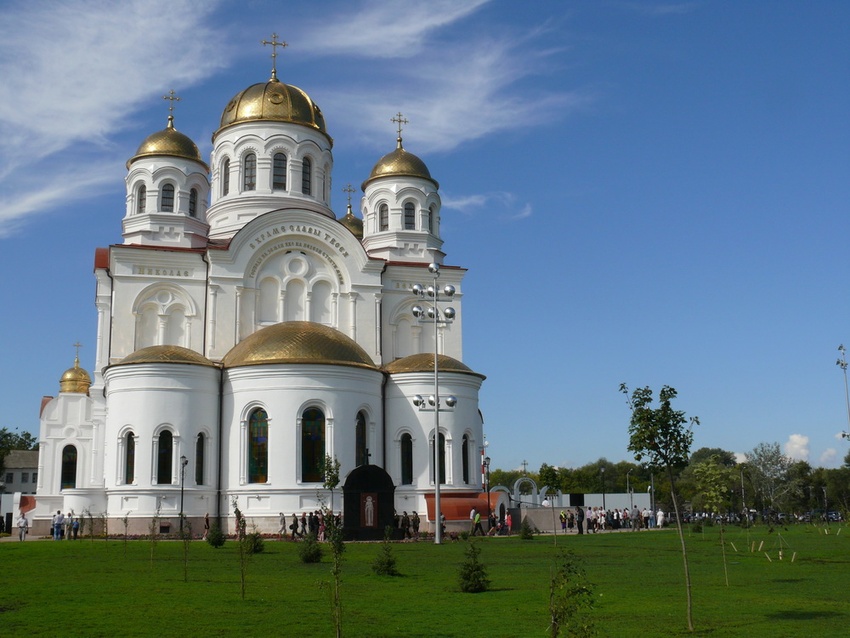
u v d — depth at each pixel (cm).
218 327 5881
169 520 5162
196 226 6388
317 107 7131
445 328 6606
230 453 5362
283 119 6625
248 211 6494
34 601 2419
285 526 5128
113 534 5147
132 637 1895
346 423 5388
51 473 7362
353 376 5469
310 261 6222
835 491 13275
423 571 3238
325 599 2470
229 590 2658
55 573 3145
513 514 6750
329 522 2606
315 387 5322
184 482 5225
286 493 5191
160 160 6381
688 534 6034
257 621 2097
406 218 6900
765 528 7369
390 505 4931
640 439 2178
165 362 5297
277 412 5284
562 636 1697
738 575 3241
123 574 3106
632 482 16050
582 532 6075
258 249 6069
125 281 5906
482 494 5841
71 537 5312
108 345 6384
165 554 3891
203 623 2064
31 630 1970
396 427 5797
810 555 4188
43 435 7406
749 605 2425
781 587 2862
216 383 5491
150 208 6312
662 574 3253
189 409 5322
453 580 2964
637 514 7800
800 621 2153
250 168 6631
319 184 6769
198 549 4138
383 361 6372
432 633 1973
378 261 6316
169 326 5950
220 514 5356
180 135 6556
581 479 15625
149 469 5200
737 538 5559
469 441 5925
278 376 5309
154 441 5228
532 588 2758
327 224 6216
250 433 5341
